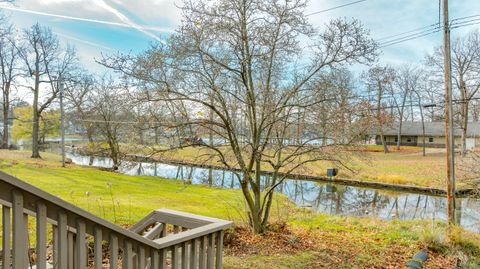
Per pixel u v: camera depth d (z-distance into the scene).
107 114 17.00
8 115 23.28
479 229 8.82
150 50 5.79
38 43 21.86
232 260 4.59
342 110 6.03
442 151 30.98
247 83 6.00
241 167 6.04
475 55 21.42
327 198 14.95
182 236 2.46
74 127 23.47
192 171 12.98
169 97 5.63
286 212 9.08
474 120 32.53
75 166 20.03
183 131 5.84
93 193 11.06
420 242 6.03
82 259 1.84
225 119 5.80
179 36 5.41
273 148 6.27
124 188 13.09
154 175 17.91
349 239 6.37
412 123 39.09
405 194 15.91
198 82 5.71
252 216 6.26
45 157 23.52
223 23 5.54
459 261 5.14
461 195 12.77
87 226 1.88
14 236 1.53
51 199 1.66
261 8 5.66
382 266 4.71
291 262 4.63
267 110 6.01
